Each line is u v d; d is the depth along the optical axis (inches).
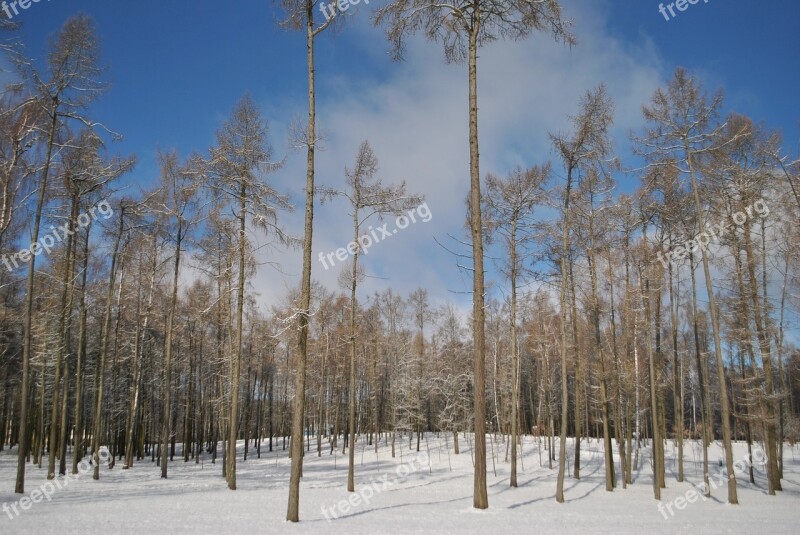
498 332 1512.1
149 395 1465.3
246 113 844.0
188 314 1230.3
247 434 1491.1
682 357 1499.8
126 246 1014.4
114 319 1224.2
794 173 824.3
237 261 844.0
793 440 1413.6
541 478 1090.1
